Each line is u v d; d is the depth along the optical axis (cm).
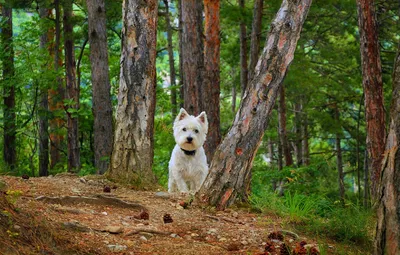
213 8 1555
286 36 710
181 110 922
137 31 840
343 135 2600
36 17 1755
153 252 520
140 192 787
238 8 1916
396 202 408
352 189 3152
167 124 1886
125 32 846
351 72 2544
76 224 539
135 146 834
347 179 3384
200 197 725
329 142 3488
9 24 1881
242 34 2059
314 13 2202
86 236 529
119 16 1938
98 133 1464
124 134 837
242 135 721
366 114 1384
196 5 1545
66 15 1836
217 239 598
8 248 444
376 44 1370
